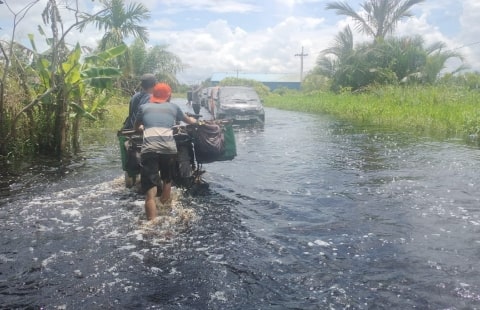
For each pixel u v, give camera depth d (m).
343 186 6.30
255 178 6.87
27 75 9.66
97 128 13.30
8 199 5.59
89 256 3.85
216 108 17.97
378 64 26.22
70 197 5.70
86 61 9.62
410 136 11.71
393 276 3.46
